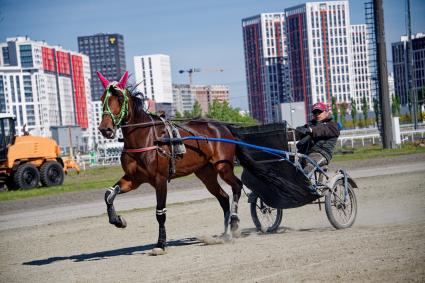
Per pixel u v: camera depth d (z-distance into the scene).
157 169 10.20
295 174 10.98
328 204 11.13
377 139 62.22
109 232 13.97
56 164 31.72
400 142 43.09
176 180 28.89
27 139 31.00
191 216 15.54
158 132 10.34
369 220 12.39
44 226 16.19
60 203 22.77
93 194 25.02
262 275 7.75
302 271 7.79
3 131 30.25
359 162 30.39
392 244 9.08
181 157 10.68
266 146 11.22
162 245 10.13
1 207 22.92
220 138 11.38
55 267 9.79
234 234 11.39
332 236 10.32
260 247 9.80
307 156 11.29
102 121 9.93
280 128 11.03
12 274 9.45
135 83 10.56
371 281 7.09
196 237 11.94
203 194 21.31
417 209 13.56
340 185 11.58
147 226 14.41
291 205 11.34
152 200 20.80
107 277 8.53
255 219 11.89
